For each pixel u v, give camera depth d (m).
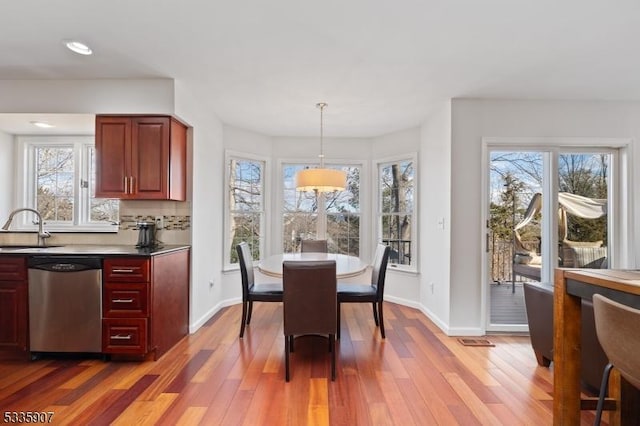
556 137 3.45
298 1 1.90
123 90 3.03
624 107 3.47
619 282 1.39
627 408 1.72
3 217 3.60
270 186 4.91
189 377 2.45
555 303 1.78
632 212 3.46
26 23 2.14
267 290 3.37
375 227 4.91
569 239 3.56
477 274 3.43
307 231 4.99
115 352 2.68
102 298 2.69
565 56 2.54
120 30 2.22
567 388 1.72
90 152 3.73
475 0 1.89
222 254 4.31
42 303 2.69
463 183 3.43
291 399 2.16
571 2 1.90
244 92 3.30
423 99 3.45
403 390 2.29
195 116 3.46
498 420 1.96
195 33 2.25
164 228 3.40
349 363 2.71
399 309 4.30
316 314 2.45
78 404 2.09
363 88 3.18
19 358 2.76
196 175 3.49
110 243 3.43
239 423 1.91
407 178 4.57
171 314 3.03
